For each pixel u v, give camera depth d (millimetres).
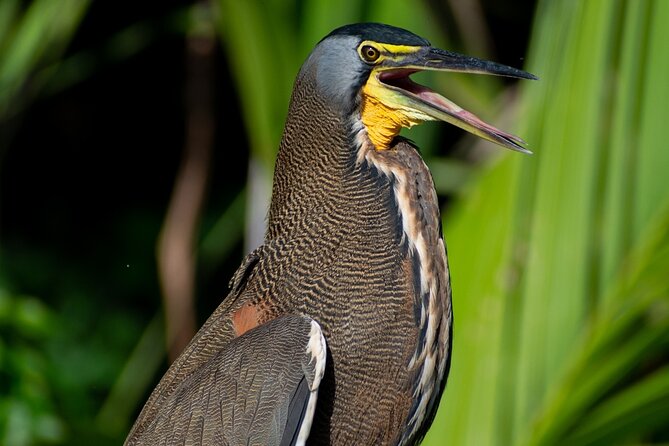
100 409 15297
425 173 7562
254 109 10297
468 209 8938
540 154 8797
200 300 15836
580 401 8523
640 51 8805
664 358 9945
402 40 7383
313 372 6945
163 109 17672
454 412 8562
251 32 10250
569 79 8852
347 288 7266
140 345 15891
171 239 13594
